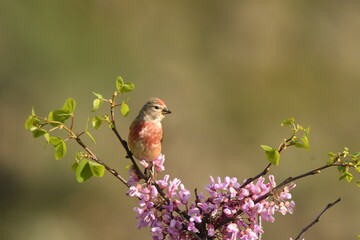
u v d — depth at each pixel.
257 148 18.06
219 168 17.50
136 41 19.11
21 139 16.64
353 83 20.30
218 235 5.18
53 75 17.41
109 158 16.17
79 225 16.03
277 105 19.27
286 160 17.50
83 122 16.28
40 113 17.09
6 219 15.91
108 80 17.95
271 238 16.05
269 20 20.52
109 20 18.84
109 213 16.22
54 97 17.27
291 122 4.92
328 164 5.01
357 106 19.84
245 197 5.08
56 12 17.80
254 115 18.83
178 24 20.00
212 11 20.30
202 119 18.39
